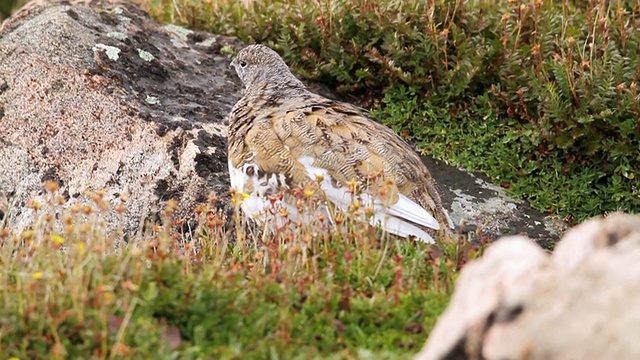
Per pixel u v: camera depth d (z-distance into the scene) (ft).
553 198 45.32
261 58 43.75
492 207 44.86
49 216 33.14
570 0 53.36
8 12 74.79
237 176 38.09
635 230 22.90
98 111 45.96
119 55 48.67
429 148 48.47
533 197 45.91
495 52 49.14
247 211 38.17
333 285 30.12
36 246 30.42
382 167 36.11
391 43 50.26
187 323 28.12
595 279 21.61
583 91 45.47
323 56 52.26
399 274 30.60
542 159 46.98
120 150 44.52
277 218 36.68
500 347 21.45
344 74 51.52
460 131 48.80
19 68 48.39
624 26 47.52
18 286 28.17
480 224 43.52
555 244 42.65
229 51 53.42
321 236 34.37
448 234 36.65
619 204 44.75
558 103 45.96
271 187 36.91
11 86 48.44
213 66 52.21
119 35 50.06
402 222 35.14
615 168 45.80
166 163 43.14
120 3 53.98
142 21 53.11
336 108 39.37
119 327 26.91
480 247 35.17
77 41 48.65
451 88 49.26
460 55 49.29
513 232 43.45
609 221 23.24
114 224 42.57
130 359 25.71
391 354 26.45
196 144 43.37
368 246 32.55
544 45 48.75
